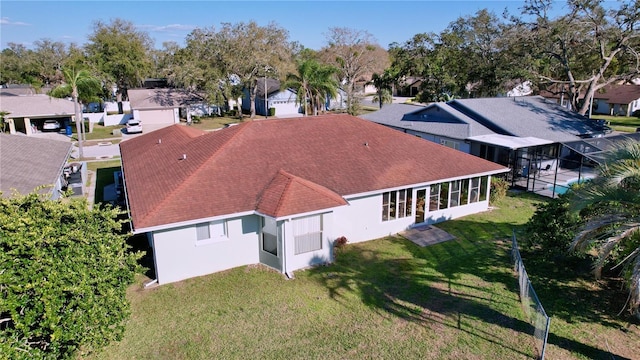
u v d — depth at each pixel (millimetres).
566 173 29141
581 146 25156
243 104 68062
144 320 12398
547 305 12828
